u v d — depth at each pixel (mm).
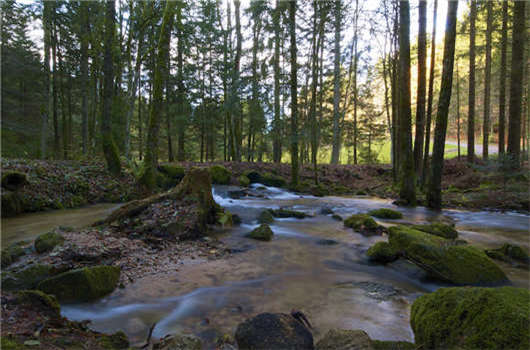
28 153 19375
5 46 17766
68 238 5156
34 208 9195
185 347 2369
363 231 7414
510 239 6941
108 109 12422
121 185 11961
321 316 3332
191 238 6273
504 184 11750
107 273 3887
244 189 13984
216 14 21359
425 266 4566
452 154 30875
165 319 3195
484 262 4492
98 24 13578
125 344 2570
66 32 18656
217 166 15562
